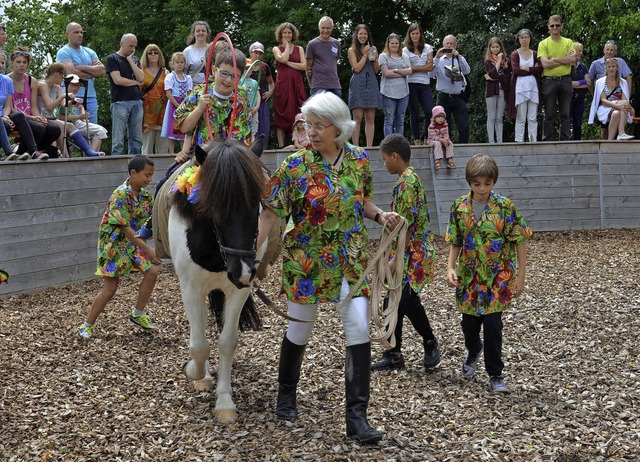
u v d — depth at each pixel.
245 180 3.99
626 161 12.66
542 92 12.24
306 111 3.99
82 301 7.90
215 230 4.22
